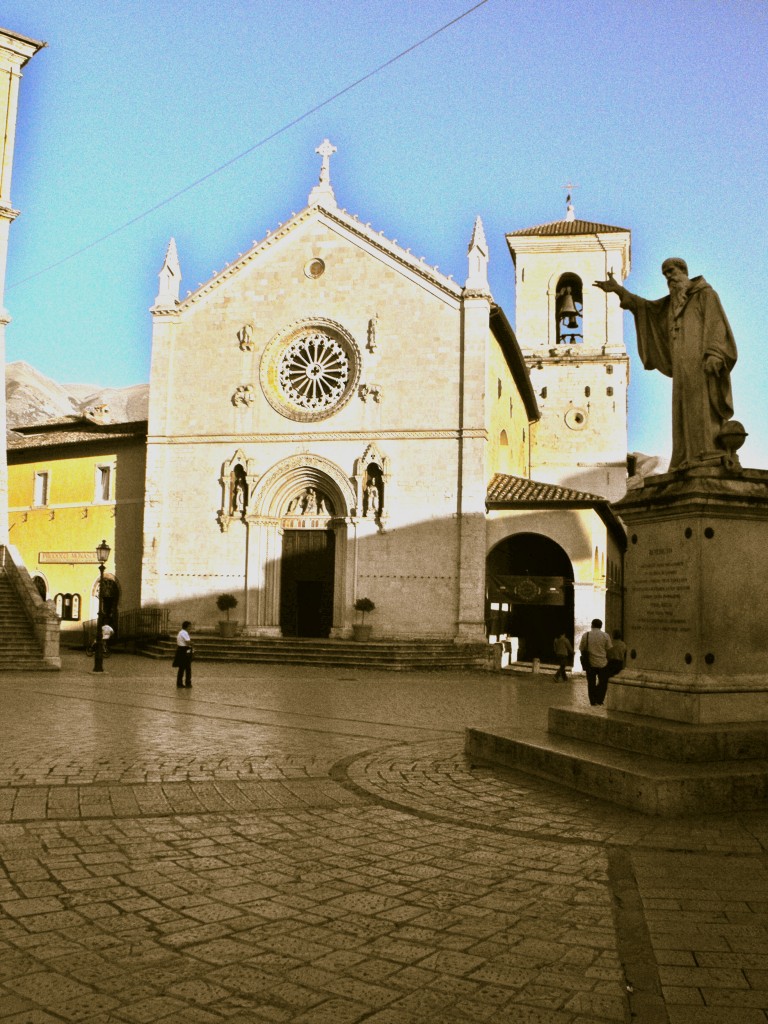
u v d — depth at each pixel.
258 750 13.79
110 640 41.75
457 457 37.62
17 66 38.38
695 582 10.59
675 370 11.56
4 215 37.66
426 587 37.28
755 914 6.45
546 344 53.12
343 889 7.07
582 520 36.81
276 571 39.75
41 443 47.50
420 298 38.78
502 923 6.32
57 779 11.16
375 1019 4.86
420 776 11.68
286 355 40.44
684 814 9.23
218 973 5.43
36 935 6.01
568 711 12.13
